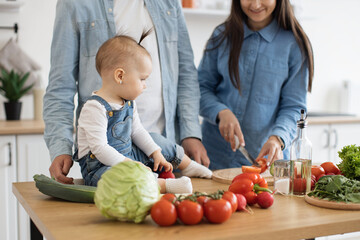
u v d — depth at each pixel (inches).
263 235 37.8
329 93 153.6
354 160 53.5
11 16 117.4
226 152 83.2
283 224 40.1
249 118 79.7
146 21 66.4
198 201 41.1
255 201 46.4
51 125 59.3
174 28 69.2
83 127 53.2
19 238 101.2
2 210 99.0
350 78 154.9
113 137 55.1
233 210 42.3
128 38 54.8
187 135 68.9
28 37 119.3
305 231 39.7
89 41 63.1
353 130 129.6
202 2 134.9
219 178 60.1
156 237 36.2
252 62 79.0
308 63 77.8
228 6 133.0
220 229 38.4
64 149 56.5
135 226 39.2
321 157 126.6
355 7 153.7
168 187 51.7
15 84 114.4
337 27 152.3
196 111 71.1
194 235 36.7
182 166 62.8
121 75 53.3
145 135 59.1
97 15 63.4
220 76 85.0
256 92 79.1
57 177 53.2
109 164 52.3
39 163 101.2
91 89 62.9
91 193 46.6
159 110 68.0
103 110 53.3
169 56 68.6
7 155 98.4
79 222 40.3
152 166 61.1
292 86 78.7
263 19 75.3
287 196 51.4
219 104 78.8
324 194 47.9
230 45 79.5
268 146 68.1
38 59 120.6
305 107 77.3
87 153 54.3
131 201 38.8
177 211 39.6
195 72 73.0
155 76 67.0
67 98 61.4
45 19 120.5
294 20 77.7
